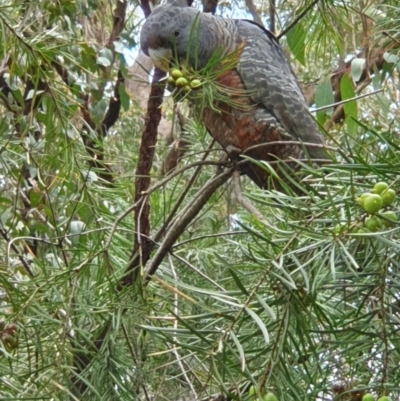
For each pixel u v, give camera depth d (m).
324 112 4.20
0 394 2.38
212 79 2.84
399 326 2.07
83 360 2.83
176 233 3.00
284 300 1.96
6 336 2.43
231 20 4.04
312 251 1.95
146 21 3.75
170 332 1.98
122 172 5.37
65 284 2.73
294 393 1.92
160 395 2.91
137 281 2.76
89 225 3.49
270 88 3.85
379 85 4.28
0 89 4.20
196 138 4.98
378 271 1.99
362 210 1.87
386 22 3.75
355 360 2.18
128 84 6.31
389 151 2.06
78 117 3.65
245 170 3.85
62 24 4.08
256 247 2.14
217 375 1.86
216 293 1.90
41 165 3.75
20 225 4.31
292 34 4.29
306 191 1.96
